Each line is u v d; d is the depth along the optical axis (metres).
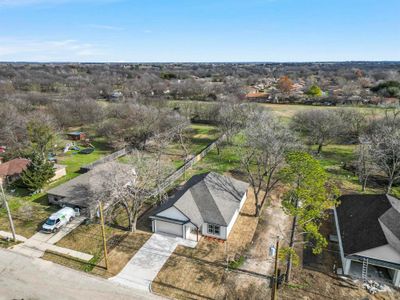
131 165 35.50
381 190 39.16
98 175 35.00
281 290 22.02
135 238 28.39
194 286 22.38
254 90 129.12
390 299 21.23
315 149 57.72
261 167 44.97
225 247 27.09
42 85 123.62
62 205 34.28
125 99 93.56
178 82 137.75
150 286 22.36
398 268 21.91
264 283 22.72
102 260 25.27
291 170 22.23
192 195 30.47
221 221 27.84
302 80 186.50
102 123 66.19
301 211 21.61
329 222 31.41
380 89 103.69
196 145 60.81
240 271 24.02
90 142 63.22
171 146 59.66
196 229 29.88
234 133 57.41
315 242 27.80
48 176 38.62
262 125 43.91
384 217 25.25
